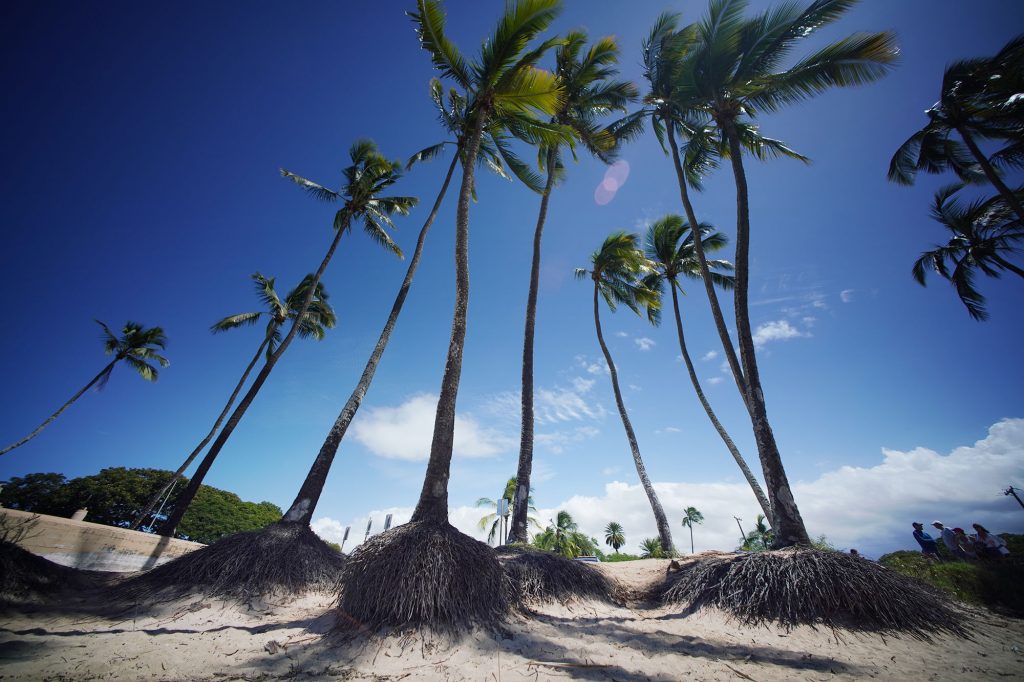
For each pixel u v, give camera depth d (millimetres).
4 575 5930
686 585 7309
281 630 5305
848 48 8938
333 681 3746
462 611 5332
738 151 10086
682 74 10594
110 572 8727
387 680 3816
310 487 9180
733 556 7457
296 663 4164
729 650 4797
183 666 3979
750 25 9750
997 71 12391
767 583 6105
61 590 6750
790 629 5445
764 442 7871
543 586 7398
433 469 7168
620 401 16734
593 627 6004
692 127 12250
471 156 10250
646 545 48969
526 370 12609
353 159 17281
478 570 5973
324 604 7027
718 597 6465
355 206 16594
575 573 7953
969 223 16859
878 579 5898
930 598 6027
